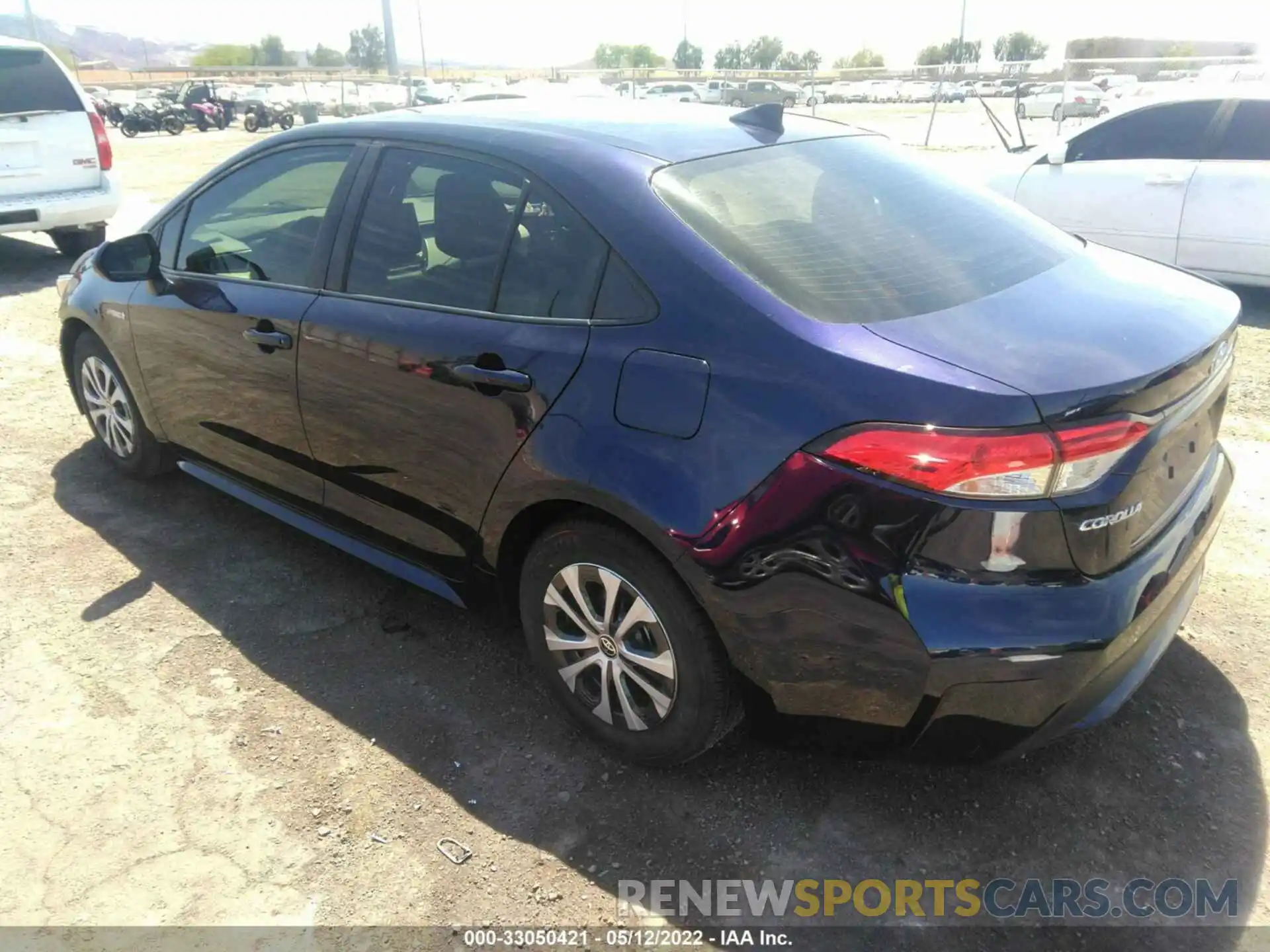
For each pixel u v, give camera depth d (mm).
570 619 2668
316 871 2344
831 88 45031
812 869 2342
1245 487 4238
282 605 3457
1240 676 2980
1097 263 2744
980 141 19906
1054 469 1956
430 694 2984
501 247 2693
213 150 21578
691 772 2648
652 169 2578
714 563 2203
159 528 4008
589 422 2395
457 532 2865
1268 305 7234
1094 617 2035
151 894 2275
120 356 3994
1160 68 16234
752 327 2213
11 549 3818
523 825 2479
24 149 8320
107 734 2791
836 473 2057
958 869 2334
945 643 2021
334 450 3174
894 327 2189
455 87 37125
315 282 3162
